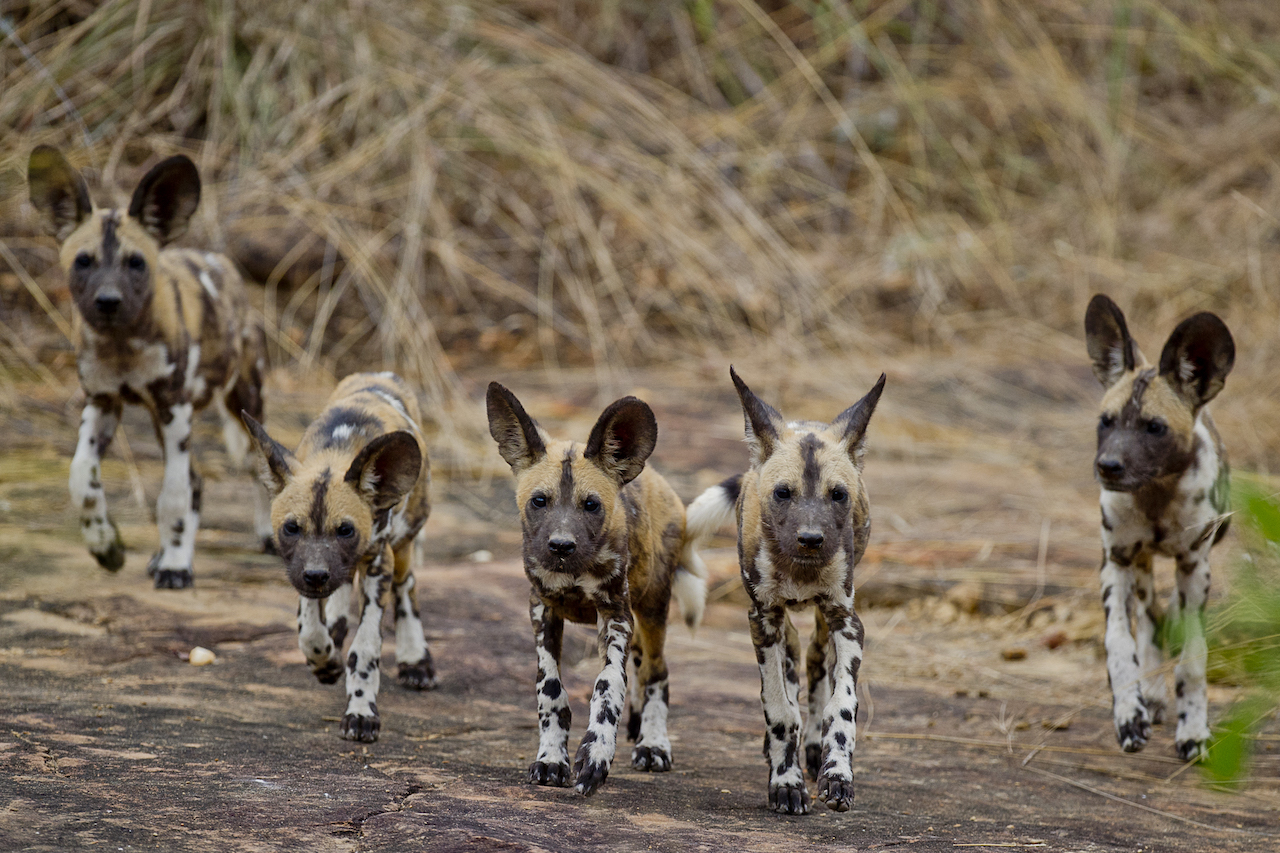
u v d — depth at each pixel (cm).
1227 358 1185
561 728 984
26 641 1205
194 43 2780
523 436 1030
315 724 1070
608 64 3600
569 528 981
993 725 1284
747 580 1009
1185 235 3183
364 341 2545
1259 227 3069
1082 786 1095
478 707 1191
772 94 3503
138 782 836
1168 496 1223
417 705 1176
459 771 964
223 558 1577
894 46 3784
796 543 947
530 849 751
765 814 923
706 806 937
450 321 2725
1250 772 1127
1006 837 891
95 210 1425
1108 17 3684
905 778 1080
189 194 1455
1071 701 1379
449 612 1460
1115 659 1216
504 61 3139
